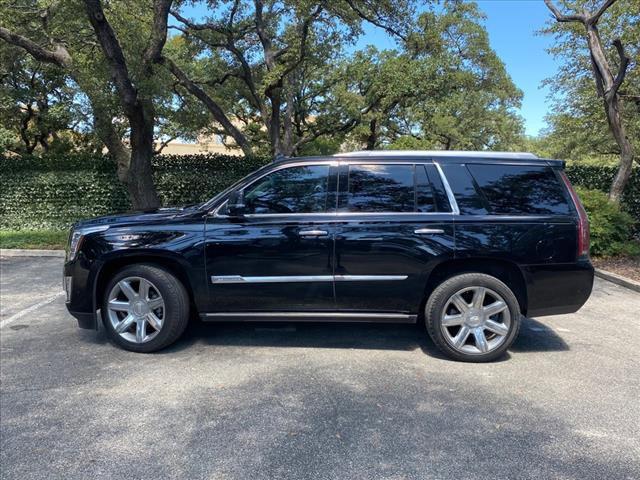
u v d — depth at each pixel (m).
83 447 2.94
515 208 4.33
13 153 17.62
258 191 4.48
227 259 4.38
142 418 3.29
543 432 3.14
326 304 4.43
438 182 4.39
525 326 5.43
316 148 19.50
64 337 4.98
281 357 4.43
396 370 4.14
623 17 10.49
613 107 10.28
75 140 18.39
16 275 8.20
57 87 16.25
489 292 4.28
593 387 3.81
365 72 15.52
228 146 21.14
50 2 10.88
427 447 2.96
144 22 11.97
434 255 4.27
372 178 4.44
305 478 2.65
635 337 5.04
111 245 4.41
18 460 2.80
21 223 13.14
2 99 14.84
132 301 4.50
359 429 3.17
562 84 13.95
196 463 2.78
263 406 3.47
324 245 4.32
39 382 3.86
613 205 9.48
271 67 12.51
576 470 2.73
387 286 4.34
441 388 3.79
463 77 16.03
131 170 11.17
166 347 4.66
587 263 4.31
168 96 10.74
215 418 3.30
